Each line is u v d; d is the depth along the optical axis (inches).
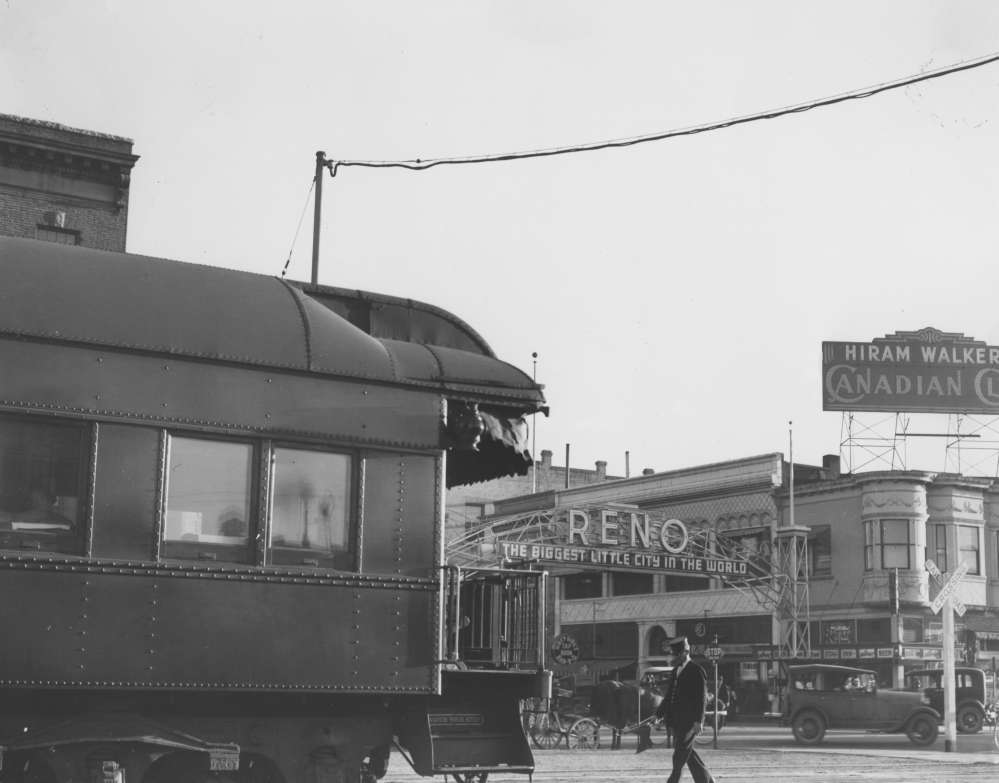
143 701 367.2
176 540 358.9
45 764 353.7
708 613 2400.3
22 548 338.3
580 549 1926.7
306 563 377.4
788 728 1793.8
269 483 374.3
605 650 2623.0
